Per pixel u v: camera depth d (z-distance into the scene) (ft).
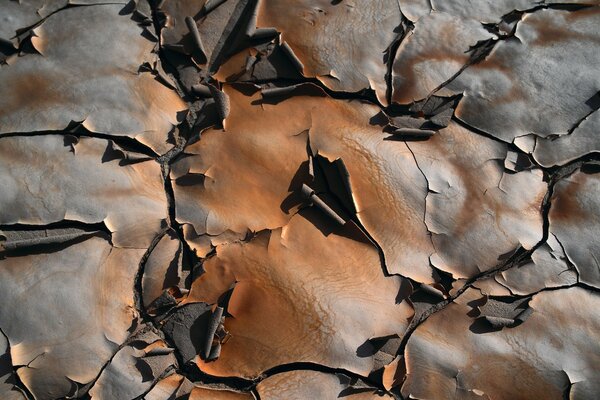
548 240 3.16
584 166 3.21
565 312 3.14
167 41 3.18
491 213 3.17
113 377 3.03
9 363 3.02
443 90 3.22
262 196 3.12
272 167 3.14
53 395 3.02
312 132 3.16
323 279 3.10
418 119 3.20
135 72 3.16
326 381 3.06
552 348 3.11
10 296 3.04
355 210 3.13
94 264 3.07
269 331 3.07
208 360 3.05
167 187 3.12
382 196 3.14
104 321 3.05
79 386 3.02
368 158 3.16
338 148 3.15
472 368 3.10
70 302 3.05
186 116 3.15
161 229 3.10
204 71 3.18
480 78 3.23
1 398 3.00
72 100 3.14
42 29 3.16
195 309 3.06
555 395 3.10
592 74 3.26
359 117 3.18
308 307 3.08
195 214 3.11
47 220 3.08
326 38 3.21
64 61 3.15
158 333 3.05
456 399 3.08
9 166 3.10
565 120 3.23
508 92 3.23
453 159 3.18
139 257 3.08
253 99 3.17
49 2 3.18
